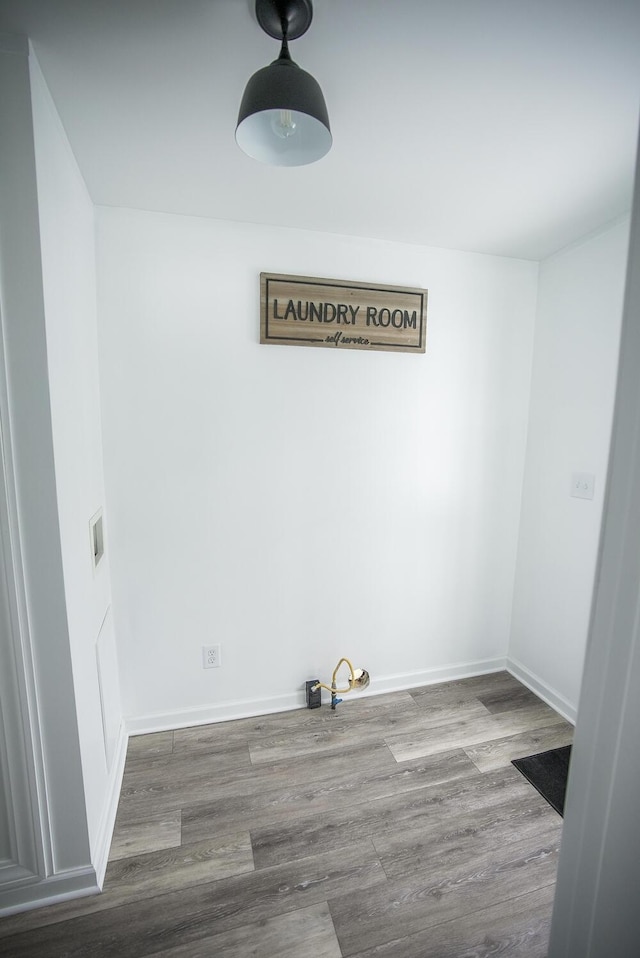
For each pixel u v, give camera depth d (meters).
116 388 1.62
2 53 0.87
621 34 0.88
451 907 1.15
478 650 2.29
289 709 1.98
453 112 1.10
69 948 1.05
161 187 1.44
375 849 1.31
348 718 1.92
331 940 1.07
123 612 1.73
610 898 0.55
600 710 0.55
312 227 1.73
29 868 1.13
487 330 2.04
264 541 1.86
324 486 1.91
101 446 1.62
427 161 1.30
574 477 1.90
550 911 1.15
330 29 0.86
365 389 1.90
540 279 2.07
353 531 1.98
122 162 1.30
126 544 1.70
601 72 0.97
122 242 1.57
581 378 1.85
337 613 2.01
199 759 1.67
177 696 1.84
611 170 1.35
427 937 1.08
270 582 1.89
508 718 1.94
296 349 1.79
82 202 1.38
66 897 1.16
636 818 0.51
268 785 1.54
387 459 1.98
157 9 0.82
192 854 1.29
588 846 0.57
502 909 1.15
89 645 1.28
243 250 1.69
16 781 1.09
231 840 1.33
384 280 1.86
